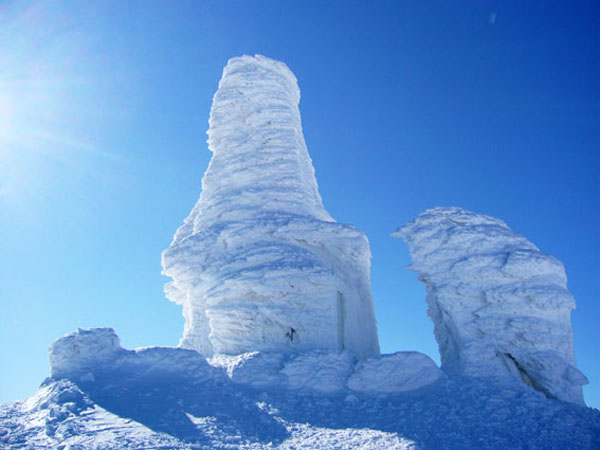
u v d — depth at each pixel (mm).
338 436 18250
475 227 27812
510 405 20688
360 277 32250
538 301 24594
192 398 20359
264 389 22688
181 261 31156
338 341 27953
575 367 23703
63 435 16219
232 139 35781
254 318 27562
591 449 17109
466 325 25641
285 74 39500
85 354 22500
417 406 21031
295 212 32500
